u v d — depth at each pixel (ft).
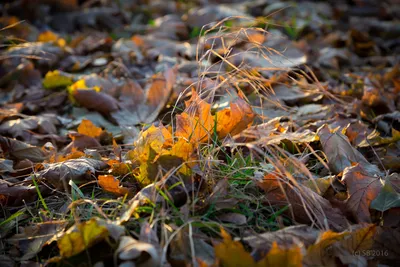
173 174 2.93
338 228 2.86
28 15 6.20
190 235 2.65
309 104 4.05
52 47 4.92
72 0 6.47
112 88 4.28
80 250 2.70
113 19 6.46
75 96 4.11
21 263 2.79
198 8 6.45
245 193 3.02
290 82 4.34
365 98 3.91
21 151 3.53
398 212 2.94
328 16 6.82
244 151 3.32
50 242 2.81
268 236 2.73
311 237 2.74
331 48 5.44
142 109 4.02
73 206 2.95
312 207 2.90
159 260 2.59
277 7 6.63
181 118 3.11
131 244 2.62
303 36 6.00
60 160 3.35
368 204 2.95
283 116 3.76
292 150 3.33
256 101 4.02
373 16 6.98
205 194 2.93
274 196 2.96
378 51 5.57
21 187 3.15
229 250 2.52
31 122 3.87
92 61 4.78
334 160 3.19
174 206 2.83
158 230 2.80
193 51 4.87
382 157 3.34
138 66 4.70
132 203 2.84
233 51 4.72
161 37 5.55
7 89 4.60
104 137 3.72
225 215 2.88
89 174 3.17
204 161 3.00
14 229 3.02
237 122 3.22
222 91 3.85
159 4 6.98
